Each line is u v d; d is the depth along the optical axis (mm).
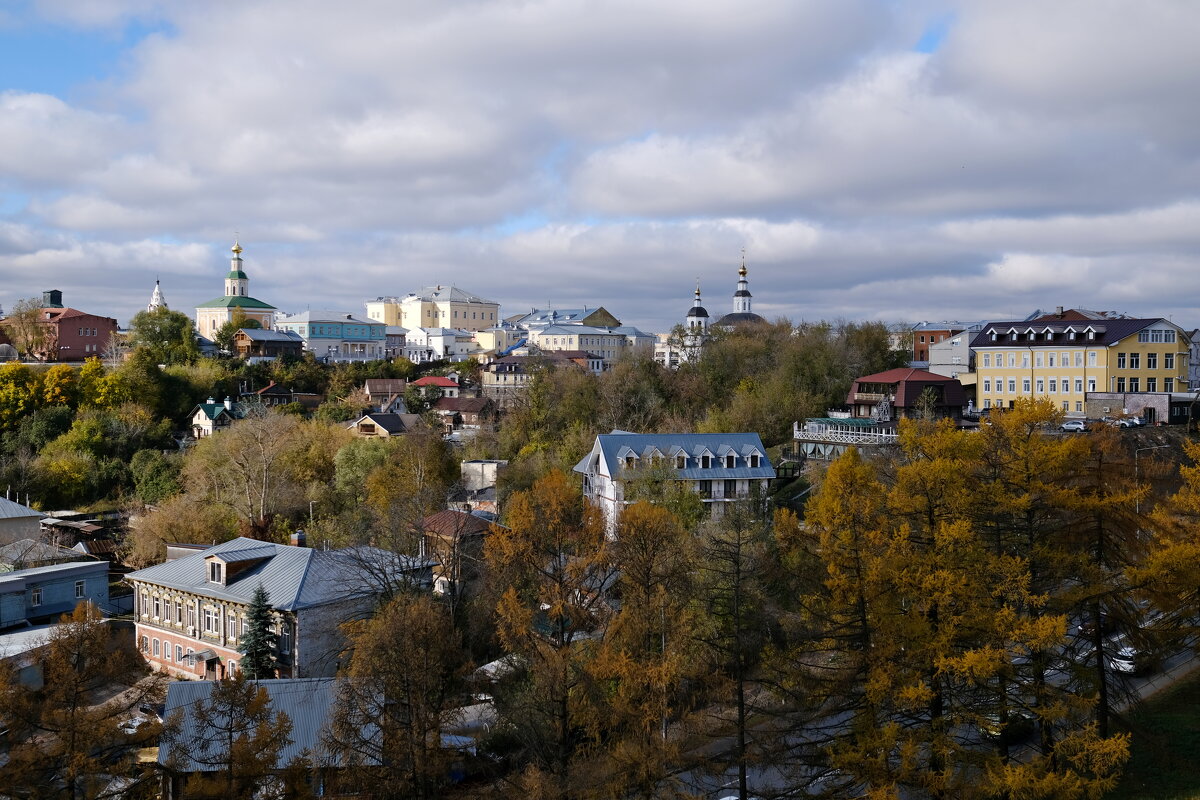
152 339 166125
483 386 175500
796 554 46125
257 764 37281
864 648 35406
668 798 37938
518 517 53000
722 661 45000
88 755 37594
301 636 56062
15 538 88562
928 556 35000
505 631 45719
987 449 38000
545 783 38250
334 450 112438
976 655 31672
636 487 75562
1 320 186875
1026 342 106500
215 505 95188
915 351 156375
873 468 47000
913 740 33562
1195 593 39062
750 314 183000
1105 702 35875
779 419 109562
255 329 189125
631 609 45469
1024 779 30438
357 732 39562
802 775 37906
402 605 45812
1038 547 35844
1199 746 37812
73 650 40594
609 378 127500
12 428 126000
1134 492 35781
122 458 121875
